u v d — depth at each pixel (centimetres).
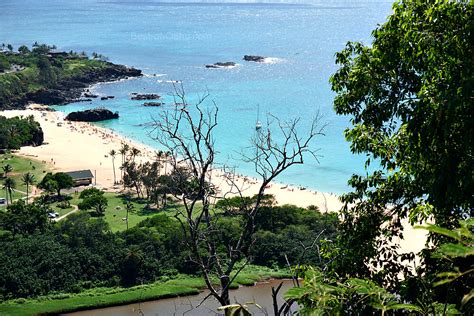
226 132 18050
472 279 1161
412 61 1859
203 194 1556
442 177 1502
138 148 18250
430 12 1673
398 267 1936
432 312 925
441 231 803
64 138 19512
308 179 14438
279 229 8931
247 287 7769
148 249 9100
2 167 15412
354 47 2191
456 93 1392
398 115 1920
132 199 13112
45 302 8044
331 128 18550
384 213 2088
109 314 7738
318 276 1013
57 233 9800
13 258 8744
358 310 1002
